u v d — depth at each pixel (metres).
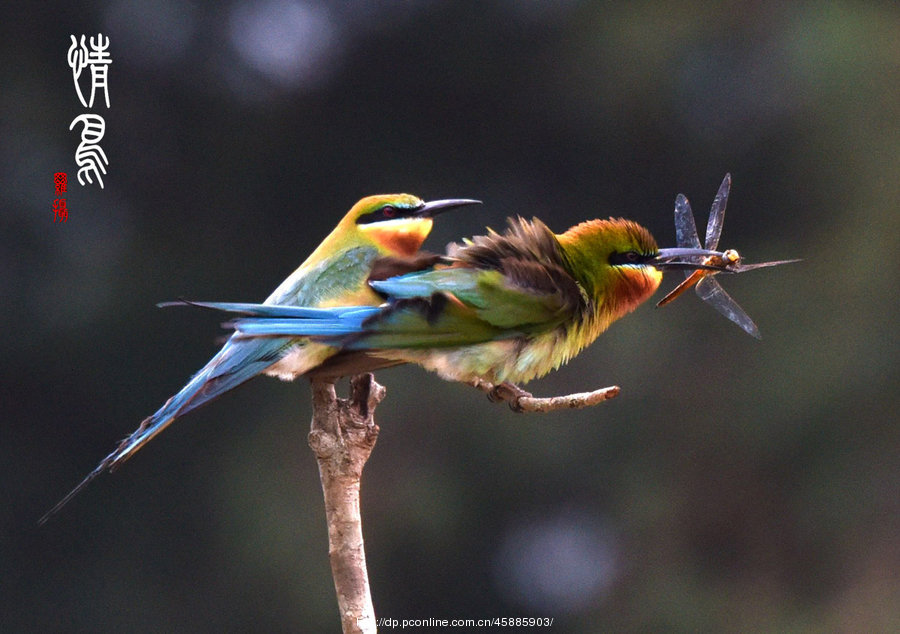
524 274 6.25
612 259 6.29
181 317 9.57
